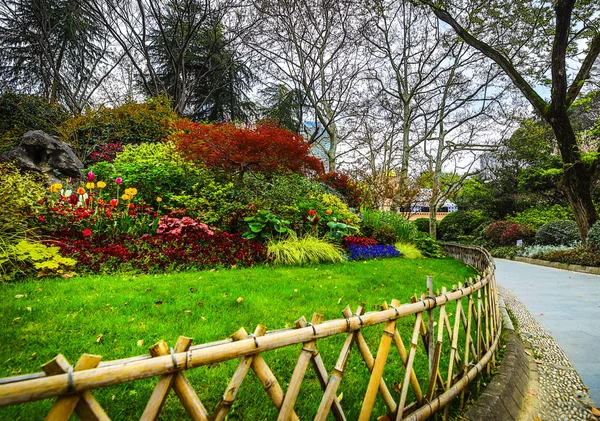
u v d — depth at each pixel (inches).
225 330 105.7
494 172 893.8
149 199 272.7
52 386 29.0
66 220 202.1
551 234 585.6
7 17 617.3
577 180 387.5
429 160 802.8
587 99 381.7
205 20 660.7
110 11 599.5
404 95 690.2
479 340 96.2
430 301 71.6
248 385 77.9
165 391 35.3
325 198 364.5
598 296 241.6
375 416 71.9
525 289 275.1
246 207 263.4
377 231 371.6
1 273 146.2
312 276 195.3
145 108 518.3
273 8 592.1
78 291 134.0
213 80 754.2
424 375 92.0
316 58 671.8
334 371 52.6
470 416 75.1
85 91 708.0
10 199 180.5
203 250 211.0
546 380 109.5
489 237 781.3
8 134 413.1
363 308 57.9
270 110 748.6
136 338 96.3
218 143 278.4
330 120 673.6
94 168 325.7
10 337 91.1
